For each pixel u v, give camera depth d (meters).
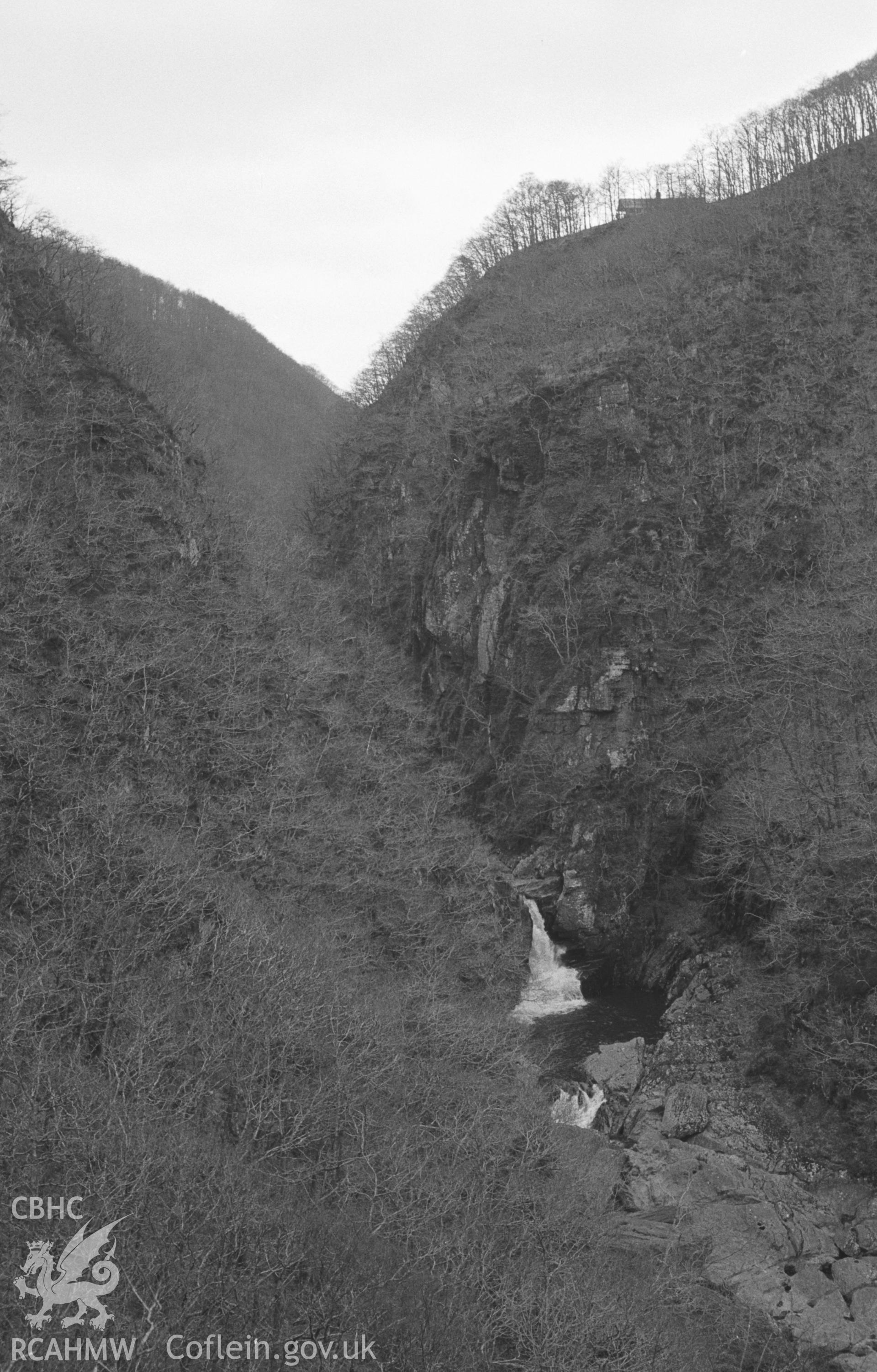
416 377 161.88
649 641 100.00
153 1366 28.42
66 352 89.31
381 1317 33.22
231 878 58.25
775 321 118.69
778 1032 60.62
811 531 100.88
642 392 116.00
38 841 51.78
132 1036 42.75
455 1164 43.31
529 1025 71.94
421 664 122.50
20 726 56.44
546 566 110.56
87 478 78.38
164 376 117.00
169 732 65.31
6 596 63.66
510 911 85.56
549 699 102.81
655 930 84.69
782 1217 47.50
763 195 144.38
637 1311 38.03
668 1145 53.50
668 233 149.38
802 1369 38.69
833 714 73.62
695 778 89.38
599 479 112.56
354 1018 48.19
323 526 152.12
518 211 194.12
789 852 67.56
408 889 70.06
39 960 44.25
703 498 108.69
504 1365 33.94
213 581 82.44
